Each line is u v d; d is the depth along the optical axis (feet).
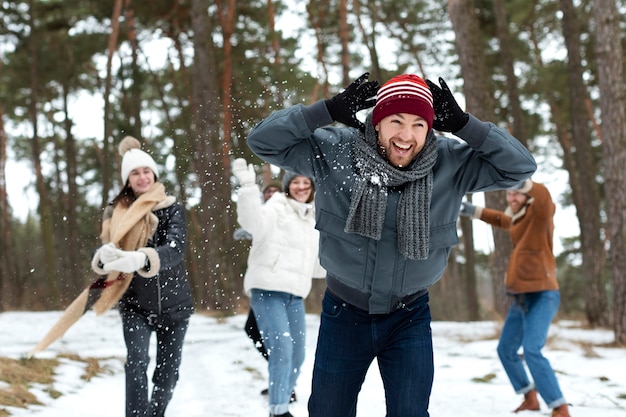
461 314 109.40
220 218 24.94
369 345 8.89
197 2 48.11
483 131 8.27
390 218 8.41
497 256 38.78
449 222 8.68
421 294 9.03
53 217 86.12
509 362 16.35
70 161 79.05
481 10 64.13
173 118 74.43
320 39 69.05
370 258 8.54
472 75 38.68
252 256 15.29
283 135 8.27
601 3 31.81
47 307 67.62
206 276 40.93
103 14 69.26
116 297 12.47
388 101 8.12
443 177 8.52
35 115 77.05
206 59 47.29
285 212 15.52
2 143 92.27
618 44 31.60
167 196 13.35
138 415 12.26
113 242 12.47
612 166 30.99
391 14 74.49
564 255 84.84
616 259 30.63
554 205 16.52
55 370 19.70
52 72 79.05
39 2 71.77
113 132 76.43
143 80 69.36
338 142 8.57
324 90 63.26
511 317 16.51
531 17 69.56
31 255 82.07
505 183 8.70
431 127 8.32
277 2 65.05
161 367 12.98
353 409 9.17
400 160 8.29
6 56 78.48
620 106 31.19
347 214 8.52
